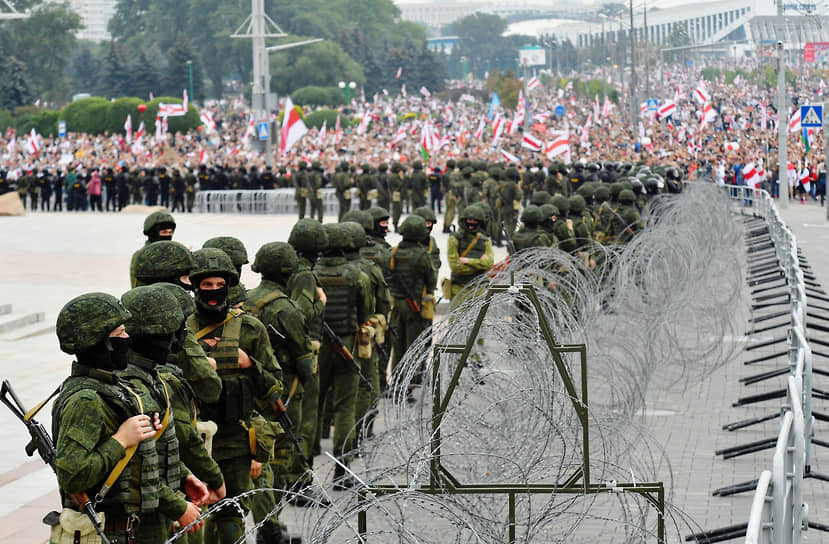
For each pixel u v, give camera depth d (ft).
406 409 48.60
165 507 39.17
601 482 45.70
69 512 37.14
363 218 92.38
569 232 124.88
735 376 99.71
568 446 47.32
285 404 60.59
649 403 88.63
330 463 68.59
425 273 90.89
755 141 387.14
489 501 45.27
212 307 51.34
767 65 542.98
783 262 152.46
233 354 51.13
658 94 638.53
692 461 72.69
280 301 60.54
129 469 37.68
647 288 95.04
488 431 47.42
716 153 363.97
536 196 127.85
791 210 306.96
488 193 218.59
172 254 50.85
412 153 443.73
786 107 311.88
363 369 75.87
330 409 80.12
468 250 102.17
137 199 323.16
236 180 317.42
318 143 477.36
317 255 71.61
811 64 453.99
